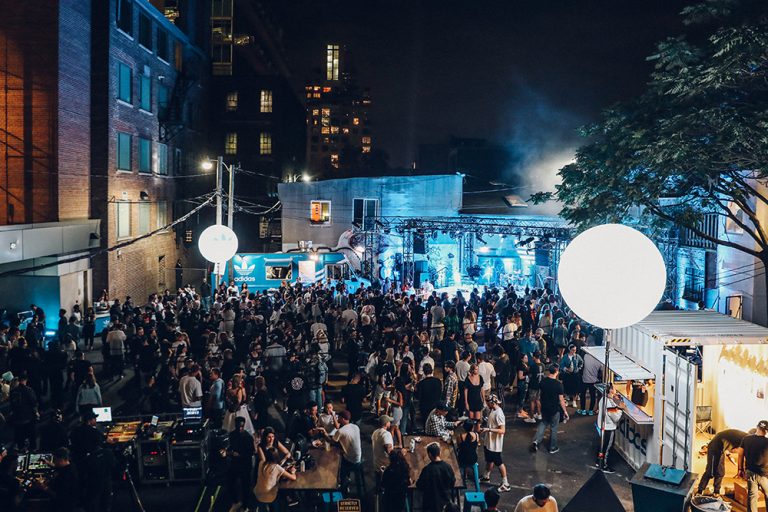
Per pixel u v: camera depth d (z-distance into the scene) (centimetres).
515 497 1229
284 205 4247
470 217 3931
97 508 1070
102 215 3198
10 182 2870
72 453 1139
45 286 2709
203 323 2011
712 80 1566
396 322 2194
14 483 1028
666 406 1248
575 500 750
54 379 1692
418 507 1177
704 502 954
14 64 2839
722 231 2269
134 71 3516
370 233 4034
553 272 3331
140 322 2141
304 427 1268
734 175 1706
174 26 4091
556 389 1438
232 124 5484
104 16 3158
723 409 1288
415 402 1797
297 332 1952
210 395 1438
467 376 1472
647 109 1805
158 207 3956
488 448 1260
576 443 1516
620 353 1507
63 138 2906
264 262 3372
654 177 1731
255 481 1134
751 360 1252
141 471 1275
